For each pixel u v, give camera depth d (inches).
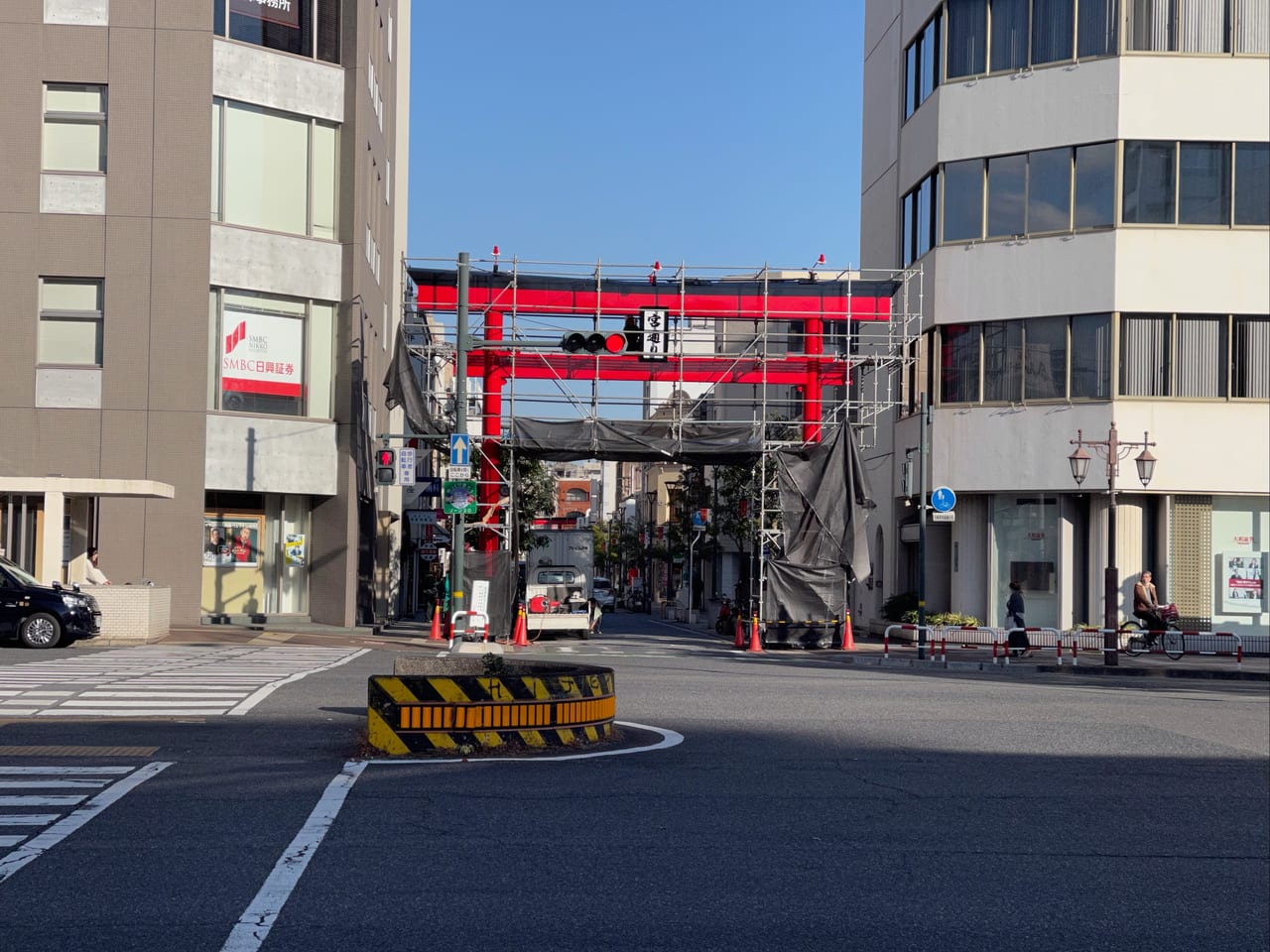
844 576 1363.2
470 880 304.2
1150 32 1371.8
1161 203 1363.2
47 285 1240.8
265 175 1310.3
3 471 1222.9
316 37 1348.4
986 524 1434.5
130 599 1083.9
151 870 307.0
